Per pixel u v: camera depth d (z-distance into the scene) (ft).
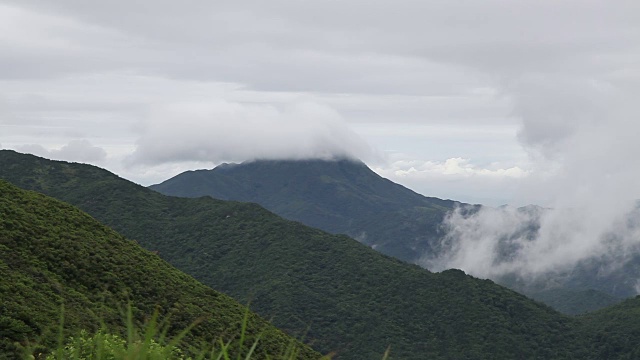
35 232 171.22
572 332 461.37
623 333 454.40
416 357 428.56
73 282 155.22
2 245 153.89
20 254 155.12
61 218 193.98
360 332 454.81
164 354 9.42
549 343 452.35
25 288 127.34
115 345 9.95
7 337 99.19
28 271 147.02
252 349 10.23
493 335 448.65
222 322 169.07
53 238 172.24
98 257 176.45
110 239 198.18
